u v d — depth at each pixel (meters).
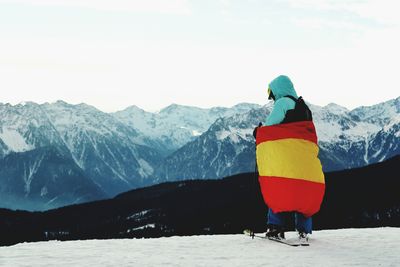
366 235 14.82
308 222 13.48
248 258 10.85
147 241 13.95
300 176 13.02
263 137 13.35
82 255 11.45
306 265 9.91
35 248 12.74
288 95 13.62
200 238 14.47
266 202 13.62
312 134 13.25
